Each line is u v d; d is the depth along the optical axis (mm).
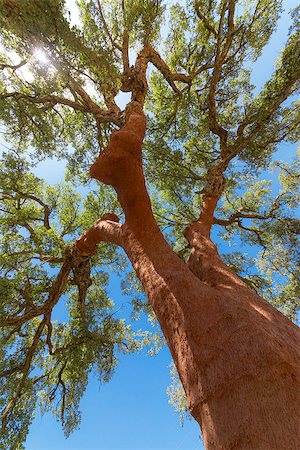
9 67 10695
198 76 13250
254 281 11602
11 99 10891
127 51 10641
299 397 2094
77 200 13750
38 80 9641
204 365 2584
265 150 12180
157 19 10242
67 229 13281
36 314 9797
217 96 12648
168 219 12984
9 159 11789
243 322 2742
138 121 6098
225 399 2268
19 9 6656
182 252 11250
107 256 12930
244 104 12500
